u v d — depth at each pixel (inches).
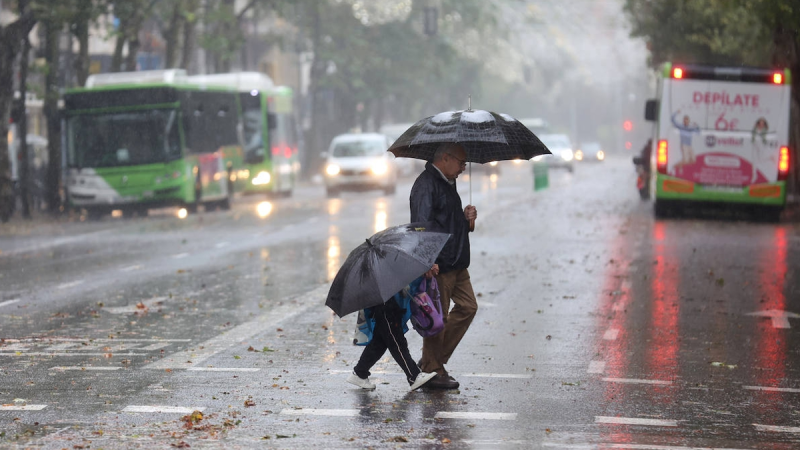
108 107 3169.3
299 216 2942.9
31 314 1301.7
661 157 2768.2
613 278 1598.2
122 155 3166.8
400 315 843.4
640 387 872.9
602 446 685.3
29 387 872.3
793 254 1939.0
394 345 841.5
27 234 2581.2
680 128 2758.4
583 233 2343.8
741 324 1205.7
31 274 1723.7
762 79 2731.3
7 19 4269.2
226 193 3585.1
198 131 3353.8
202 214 3248.0
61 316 1282.0
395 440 697.6
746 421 758.5
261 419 756.6
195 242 2240.4
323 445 685.9
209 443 691.4
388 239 815.1
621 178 5595.5
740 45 3282.5
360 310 855.1
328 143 6501.0
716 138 2748.5
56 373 931.3
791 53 2864.2
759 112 2741.1
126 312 1310.3
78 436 709.9
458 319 861.2
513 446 685.9
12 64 3004.4
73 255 2026.3
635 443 693.9
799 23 2126.0
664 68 2773.1
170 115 3174.2
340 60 5787.4
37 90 3213.6
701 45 3932.1
